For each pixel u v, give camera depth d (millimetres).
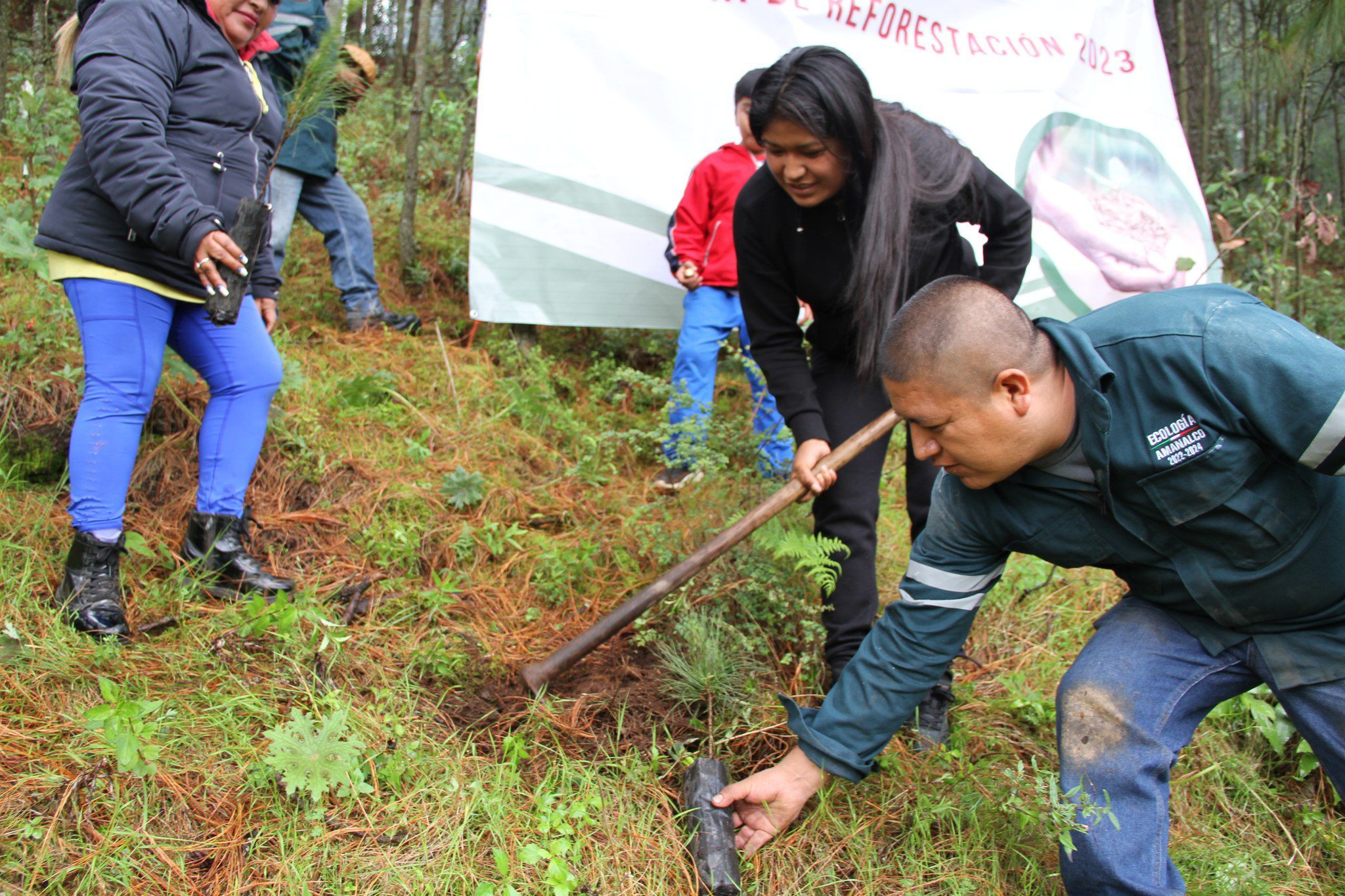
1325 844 2424
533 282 4688
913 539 2867
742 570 2953
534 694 2590
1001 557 2021
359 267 4820
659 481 3908
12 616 2525
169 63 2555
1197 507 1709
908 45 5020
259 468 3527
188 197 2477
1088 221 5375
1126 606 2043
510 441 4137
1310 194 5211
